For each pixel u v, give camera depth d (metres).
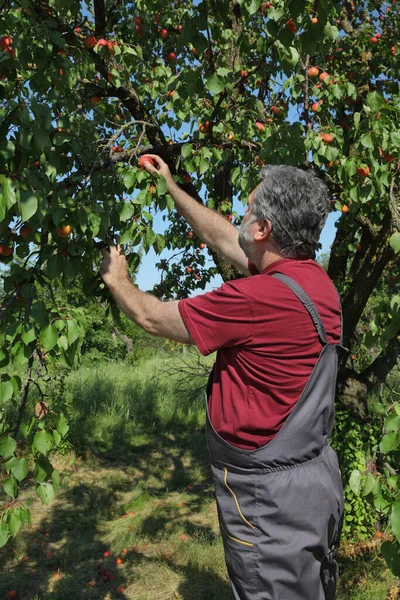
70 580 4.29
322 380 1.46
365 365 6.55
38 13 2.52
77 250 1.87
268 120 3.82
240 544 1.47
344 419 5.01
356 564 4.40
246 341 1.44
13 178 1.73
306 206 1.53
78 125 2.44
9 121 1.79
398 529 1.85
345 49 4.93
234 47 3.71
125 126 2.41
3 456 1.91
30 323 1.85
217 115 3.30
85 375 10.77
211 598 4.09
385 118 2.82
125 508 5.82
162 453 7.79
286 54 2.72
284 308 1.43
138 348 15.54
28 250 2.08
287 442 1.42
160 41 4.55
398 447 2.05
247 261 2.14
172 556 4.77
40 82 2.29
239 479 1.47
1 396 1.86
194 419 9.41
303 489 1.42
